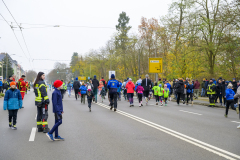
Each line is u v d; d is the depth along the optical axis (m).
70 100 24.20
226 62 24.92
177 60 30.59
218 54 26.56
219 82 18.08
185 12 30.94
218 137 7.49
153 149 6.14
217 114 13.34
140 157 5.49
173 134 7.91
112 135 7.79
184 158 5.40
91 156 5.59
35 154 5.79
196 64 29.36
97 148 6.27
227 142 6.85
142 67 53.47
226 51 24.14
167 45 36.31
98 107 16.97
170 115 12.64
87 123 10.11
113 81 14.61
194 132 8.24
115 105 14.55
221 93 17.66
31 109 15.57
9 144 6.74
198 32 28.17
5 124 10.01
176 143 6.74
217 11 24.05
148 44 47.53
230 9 21.78
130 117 11.87
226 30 23.22
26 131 8.55
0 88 28.52
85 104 19.52
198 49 28.75
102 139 7.26
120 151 5.98
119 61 60.84
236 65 24.08
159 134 7.93
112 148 6.25
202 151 5.95
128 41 56.06
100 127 9.20
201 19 27.95
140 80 23.45
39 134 8.05
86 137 7.53
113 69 66.88
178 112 14.01
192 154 5.70
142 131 8.41
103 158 5.43
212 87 17.94
